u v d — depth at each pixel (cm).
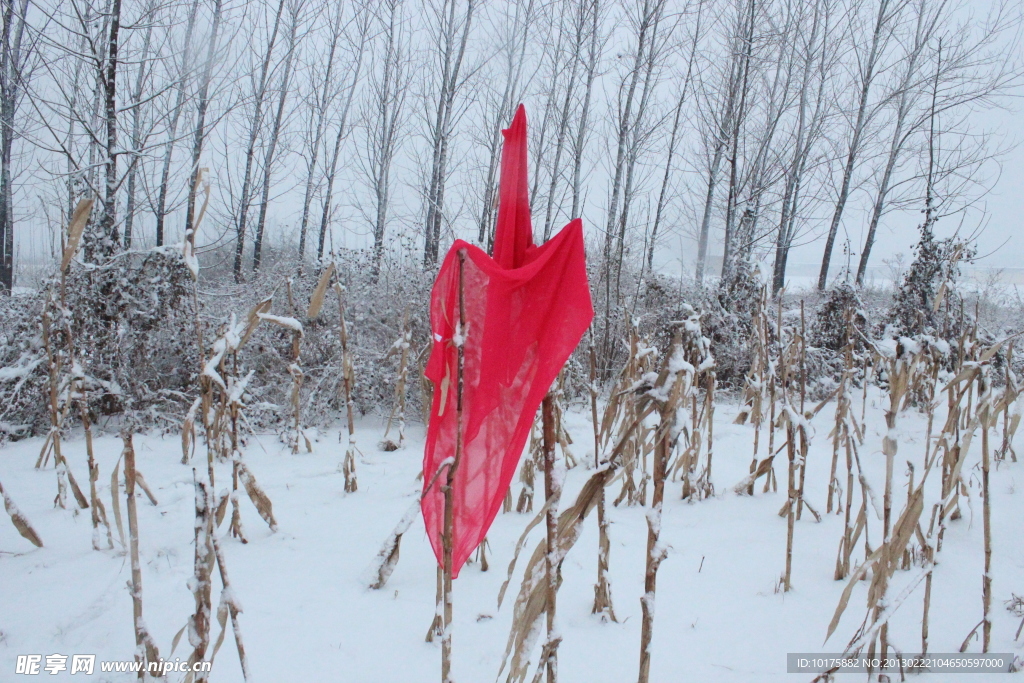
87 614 263
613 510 404
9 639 245
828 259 1347
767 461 390
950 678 229
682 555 335
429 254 863
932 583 305
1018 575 313
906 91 1330
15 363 556
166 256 600
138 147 714
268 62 1131
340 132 1315
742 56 1142
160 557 317
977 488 432
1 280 1018
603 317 824
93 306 569
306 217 1263
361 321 670
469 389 206
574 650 247
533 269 191
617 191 1053
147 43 870
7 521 362
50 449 482
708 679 229
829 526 376
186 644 244
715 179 1248
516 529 367
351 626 261
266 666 232
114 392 566
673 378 179
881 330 830
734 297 862
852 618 272
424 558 329
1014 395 347
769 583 304
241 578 301
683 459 391
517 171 212
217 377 220
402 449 549
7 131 947
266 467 489
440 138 1212
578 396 751
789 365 422
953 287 621
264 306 244
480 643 251
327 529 363
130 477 188
